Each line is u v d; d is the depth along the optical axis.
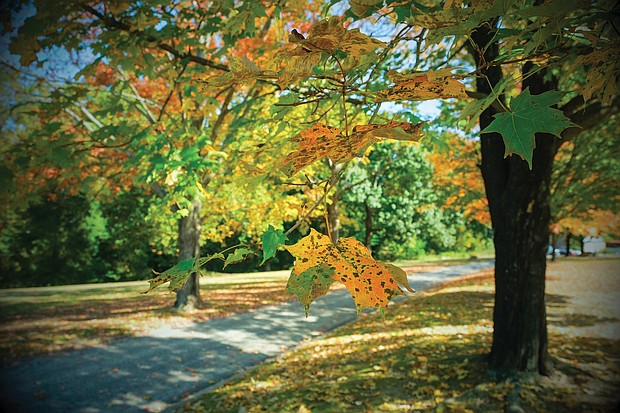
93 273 33.34
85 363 8.15
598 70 1.51
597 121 4.75
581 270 22.83
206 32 3.86
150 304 15.78
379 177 25.89
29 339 10.12
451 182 12.79
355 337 8.99
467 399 4.74
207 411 5.49
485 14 1.22
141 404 6.03
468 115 1.24
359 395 5.27
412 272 27.02
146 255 34.94
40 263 31.25
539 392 4.78
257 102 5.14
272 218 14.73
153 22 3.51
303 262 0.83
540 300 5.34
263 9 2.79
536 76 4.73
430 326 9.20
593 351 6.39
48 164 3.88
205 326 11.60
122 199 31.14
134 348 9.31
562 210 10.41
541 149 5.20
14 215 28.88
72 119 7.89
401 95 0.89
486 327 8.55
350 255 0.84
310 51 0.84
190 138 4.40
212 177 8.27
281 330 10.86
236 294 18.58
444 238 40.94
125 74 9.40
